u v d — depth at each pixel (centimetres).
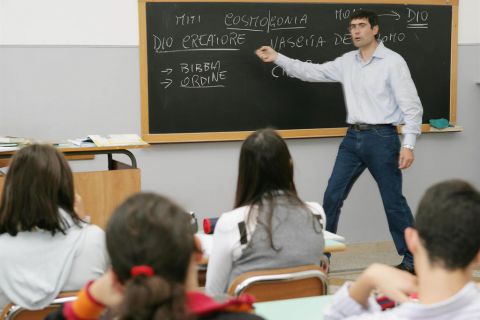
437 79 514
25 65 434
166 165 467
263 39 473
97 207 312
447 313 109
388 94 436
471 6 519
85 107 447
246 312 107
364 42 435
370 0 492
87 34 442
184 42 459
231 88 471
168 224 97
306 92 486
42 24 434
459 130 518
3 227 197
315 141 496
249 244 212
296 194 224
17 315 197
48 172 194
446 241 110
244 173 221
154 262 95
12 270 195
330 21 485
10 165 196
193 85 463
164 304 91
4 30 428
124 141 327
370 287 138
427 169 525
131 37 450
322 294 220
